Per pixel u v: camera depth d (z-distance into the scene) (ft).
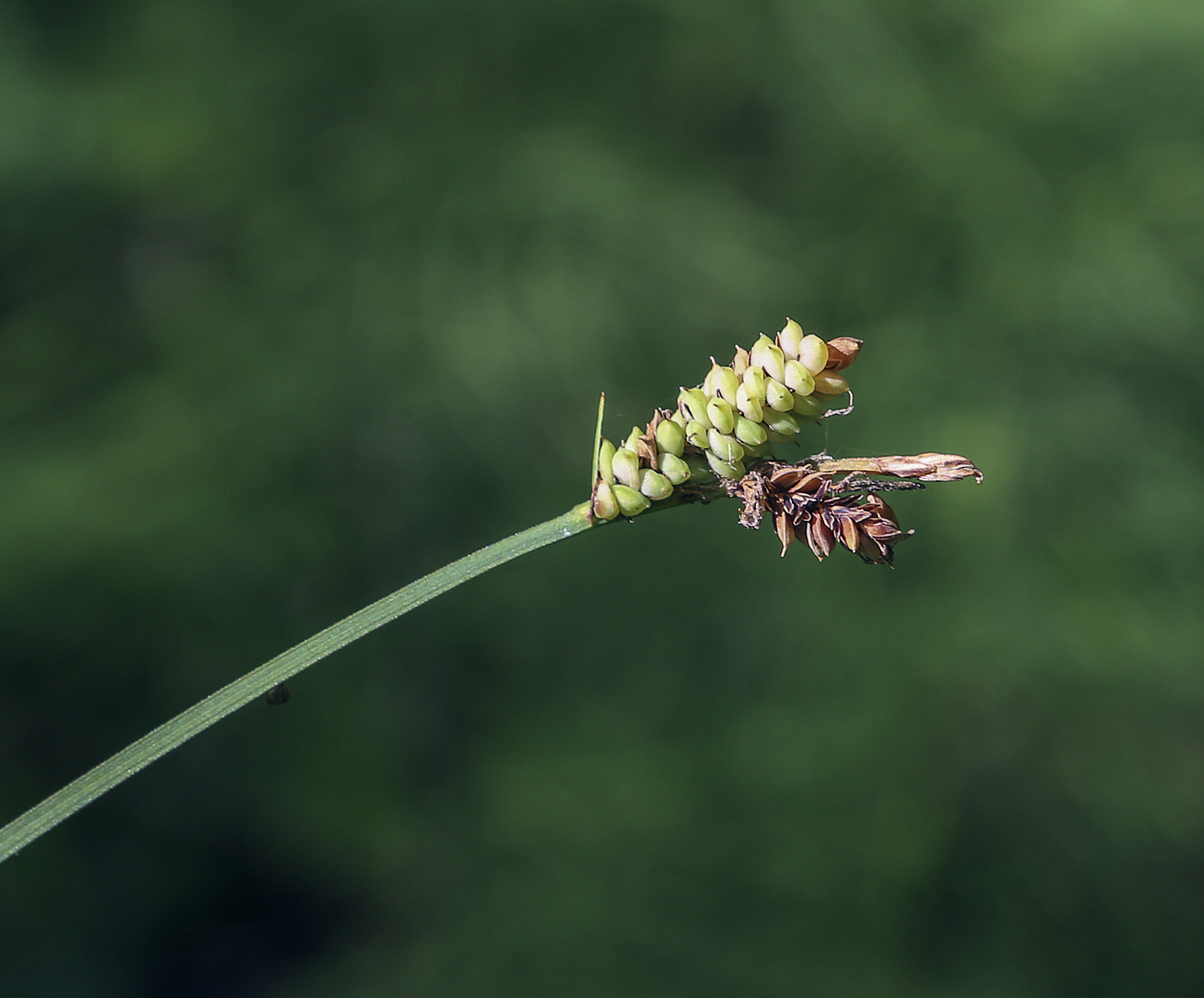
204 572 3.25
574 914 3.10
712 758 3.33
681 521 3.55
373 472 3.59
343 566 3.52
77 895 3.24
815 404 1.22
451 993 3.07
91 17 3.70
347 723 3.42
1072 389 3.47
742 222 3.53
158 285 3.73
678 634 3.51
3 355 3.48
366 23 3.54
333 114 3.63
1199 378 3.51
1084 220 3.44
